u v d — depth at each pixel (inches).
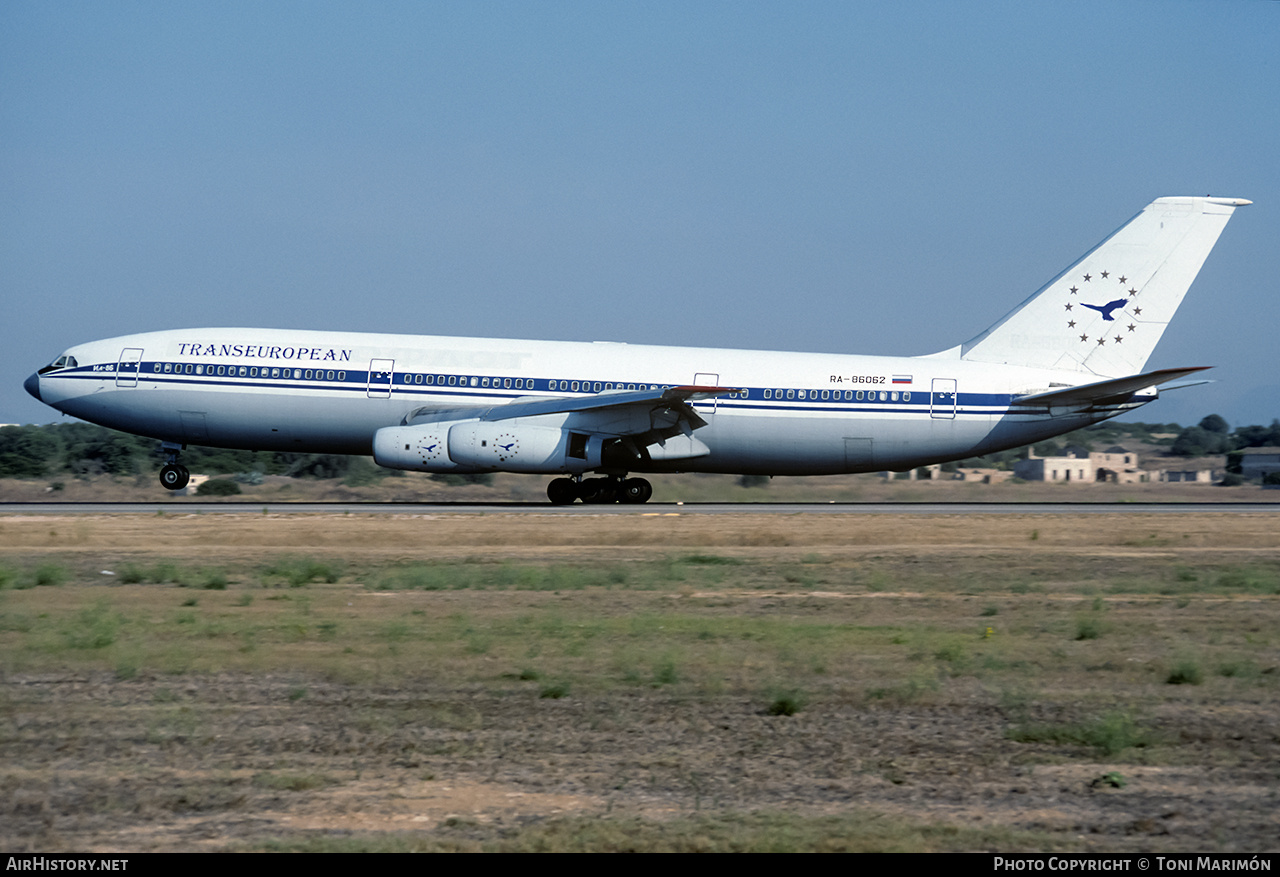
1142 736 403.5
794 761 377.4
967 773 366.0
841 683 482.9
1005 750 391.2
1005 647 562.6
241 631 582.6
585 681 481.7
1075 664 525.0
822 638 576.1
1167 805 336.5
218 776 356.5
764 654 538.6
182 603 677.3
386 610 657.6
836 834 307.3
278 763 370.0
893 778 360.2
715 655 534.0
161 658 517.7
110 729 406.9
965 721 427.8
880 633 593.0
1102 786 353.1
